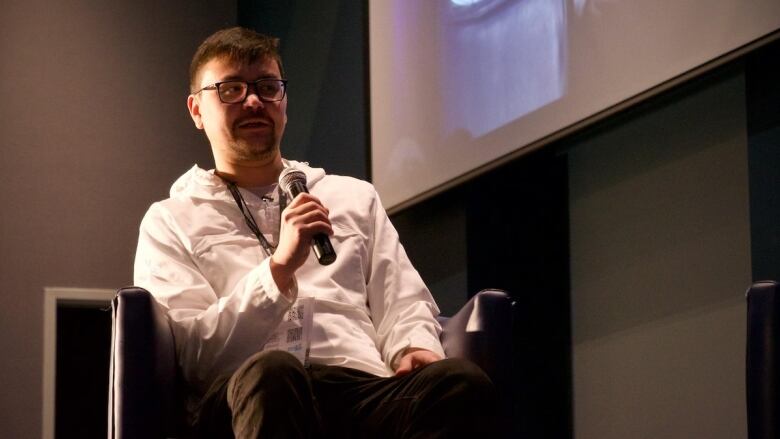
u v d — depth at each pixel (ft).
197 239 8.31
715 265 10.90
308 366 7.71
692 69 10.45
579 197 12.74
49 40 15.96
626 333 11.98
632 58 11.00
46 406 15.26
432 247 13.43
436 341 8.11
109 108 16.21
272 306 7.51
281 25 16.47
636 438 11.81
